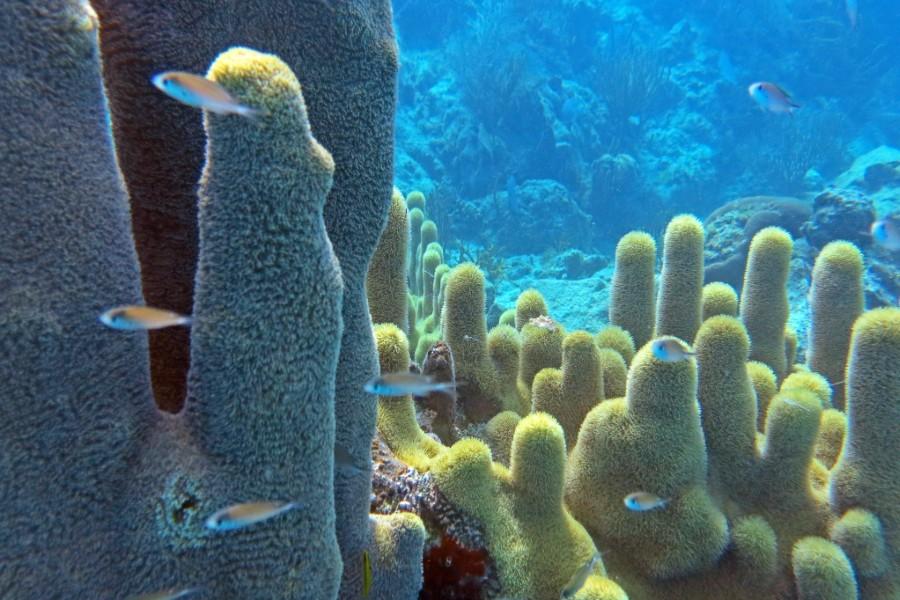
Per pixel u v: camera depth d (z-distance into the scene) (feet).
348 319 5.33
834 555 7.84
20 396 3.18
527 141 65.92
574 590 6.25
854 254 12.89
